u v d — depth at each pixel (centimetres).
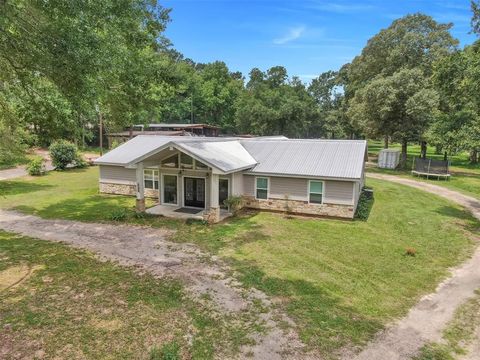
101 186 2136
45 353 595
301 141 1967
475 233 1404
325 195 1598
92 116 1110
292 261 1057
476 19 1531
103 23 927
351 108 3931
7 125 1215
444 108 2959
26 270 959
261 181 1725
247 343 636
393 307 793
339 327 697
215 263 1030
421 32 3591
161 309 752
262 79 8238
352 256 1112
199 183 1745
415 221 1570
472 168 3588
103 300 789
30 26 808
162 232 1348
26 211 1666
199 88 6944
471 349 641
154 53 1429
